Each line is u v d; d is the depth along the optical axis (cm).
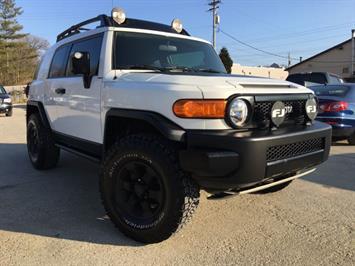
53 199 469
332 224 389
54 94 534
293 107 367
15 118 1650
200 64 474
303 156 352
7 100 1739
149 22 472
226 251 332
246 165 306
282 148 334
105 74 409
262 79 376
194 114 317
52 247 339
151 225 338
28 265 308
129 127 386
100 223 394
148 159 334
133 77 379
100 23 456
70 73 502
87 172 600
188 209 328
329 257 320
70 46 516
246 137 309
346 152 777
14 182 543
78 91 459
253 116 330
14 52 6038
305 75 1295
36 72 647
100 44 436
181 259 318
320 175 578
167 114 331
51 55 583
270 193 486
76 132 478
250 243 347
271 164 321
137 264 310
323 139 380
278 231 372
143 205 351
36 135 605
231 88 322
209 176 314
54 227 383
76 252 330
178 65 451
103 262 313
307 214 416
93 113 427
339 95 843
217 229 376
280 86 365
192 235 363
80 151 482
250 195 478
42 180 554
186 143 321
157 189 342
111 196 365
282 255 324
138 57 429
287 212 421
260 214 416
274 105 335
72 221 399
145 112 346
